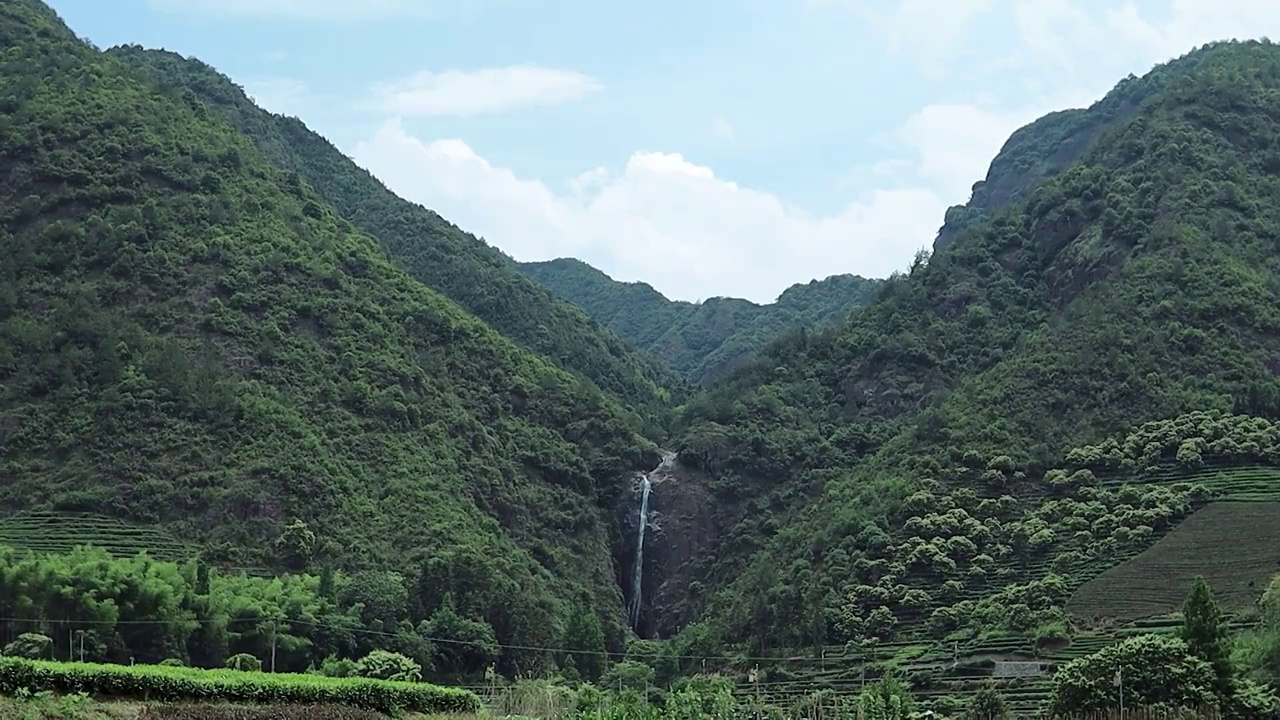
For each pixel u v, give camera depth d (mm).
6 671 58656
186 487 153125
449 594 144125
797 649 139625
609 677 138000
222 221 192250
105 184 189375
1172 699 100688
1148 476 151750
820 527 163625
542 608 152125
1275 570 128875
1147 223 190625
